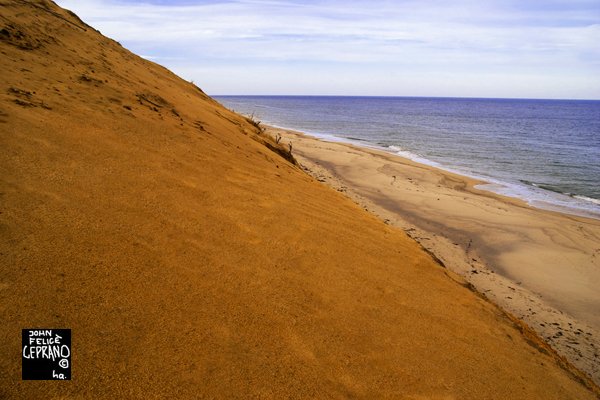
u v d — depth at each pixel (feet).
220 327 7.91
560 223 43.73
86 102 16.52
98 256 8.38
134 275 8.31
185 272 9.08
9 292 6.75
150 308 7.65
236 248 10.97
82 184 10.69
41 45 21.08
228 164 17.71
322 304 9.99
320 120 227.20
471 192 57.72
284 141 96.63
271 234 12.62
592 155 104.06
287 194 17.37
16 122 12.01
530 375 10.46
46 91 15.64
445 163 87.25
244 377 6.97
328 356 8.26
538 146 122.11
